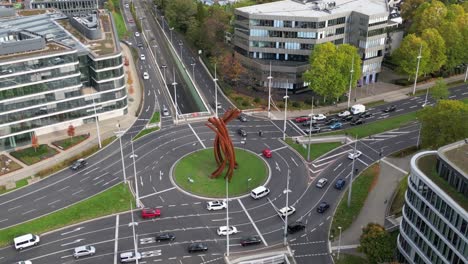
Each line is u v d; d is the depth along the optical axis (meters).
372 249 114.75
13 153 170.50
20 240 126.12
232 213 139.62
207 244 127.62
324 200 145.38
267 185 152.88
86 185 154.00
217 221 136.50
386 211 139.00
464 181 97.12
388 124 191.75
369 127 189.50
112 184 154.12
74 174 160.00
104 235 131.25
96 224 135.75
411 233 110.75
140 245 127.19
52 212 140.75
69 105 182.62
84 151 171.00
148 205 143.38
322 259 122.00
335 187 151.00
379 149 173.38
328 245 126.88
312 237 130.12
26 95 170.12
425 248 106.00
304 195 147.75
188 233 131.75
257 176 157.62
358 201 143.75
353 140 179.50
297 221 135.88
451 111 154.62
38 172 159.25
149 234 131.25
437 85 194.62
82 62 187.50
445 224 98.38
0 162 165.62
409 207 110.88
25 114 172.62
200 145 176.75
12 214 140.25
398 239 118.44
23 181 155.75
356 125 191.38
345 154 170.38
